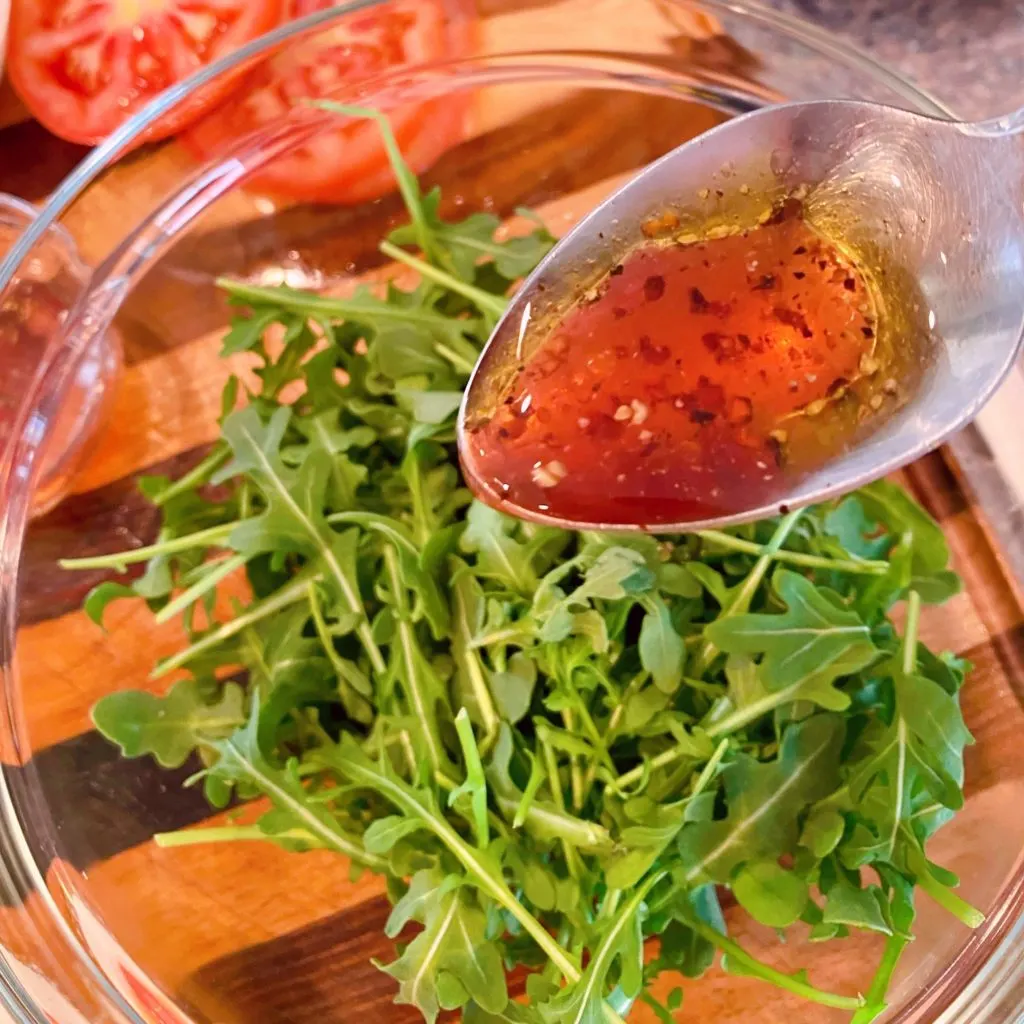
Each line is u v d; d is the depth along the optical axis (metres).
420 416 0.28
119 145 0.29
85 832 0.29
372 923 0.29
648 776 0.27
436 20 0.30
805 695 0.27
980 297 0.25
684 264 0.26
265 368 0.30
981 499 0.30
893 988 0.28
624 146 0.32
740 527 0.28
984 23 0.31
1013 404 0.29
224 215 0.31
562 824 0.27
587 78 0.31
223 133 0.30
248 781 0.27
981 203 0.25
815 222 0.26
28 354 0.30
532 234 0.30
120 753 0.29
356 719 0.29
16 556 0.30
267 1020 0.29
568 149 0.32
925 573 0.29
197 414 0.31
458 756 0.28
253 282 0.31
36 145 0.32
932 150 0.25
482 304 0.29
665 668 0.27
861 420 0.25
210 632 0.28
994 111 0.31
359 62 0.30
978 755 0.29
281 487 0.28
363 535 0.29
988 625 0.30
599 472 0.26
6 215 0.31
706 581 0.28
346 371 0.30
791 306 0.26
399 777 0.27
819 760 0.27
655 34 0.30
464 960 0.26
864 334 0.26
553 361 0.26
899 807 0.27
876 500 0.29
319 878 0.29
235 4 0.32
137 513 0.30
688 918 0.27
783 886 0.26
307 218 0.32
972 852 0.29
